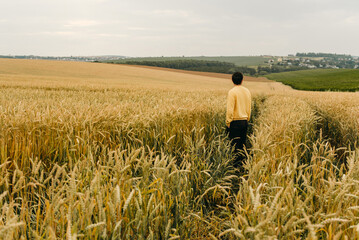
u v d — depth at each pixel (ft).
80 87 55.36
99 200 4.27
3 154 7.77
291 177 6.77
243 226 4.51
